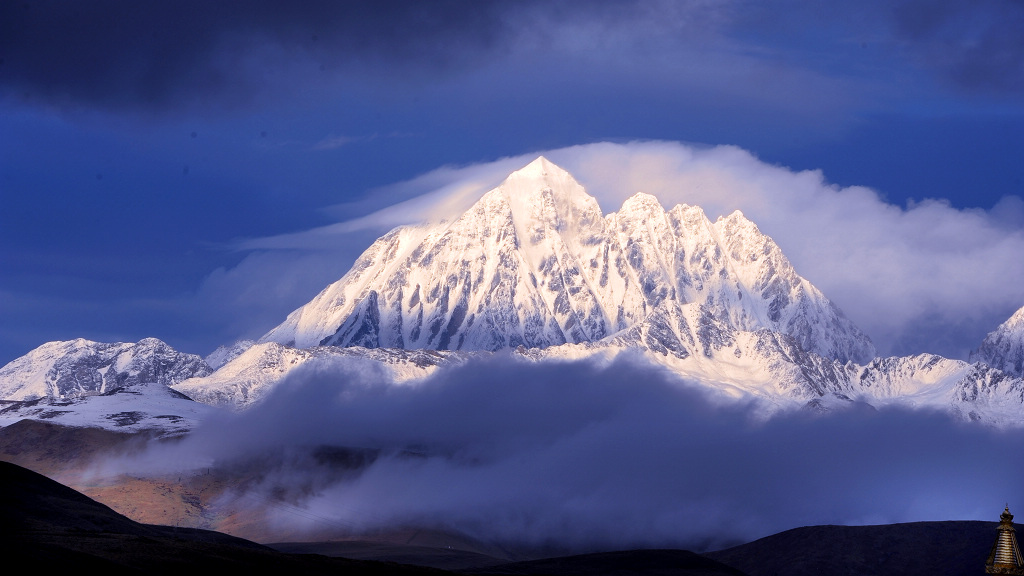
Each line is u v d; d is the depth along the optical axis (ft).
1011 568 386.93
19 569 518.37
